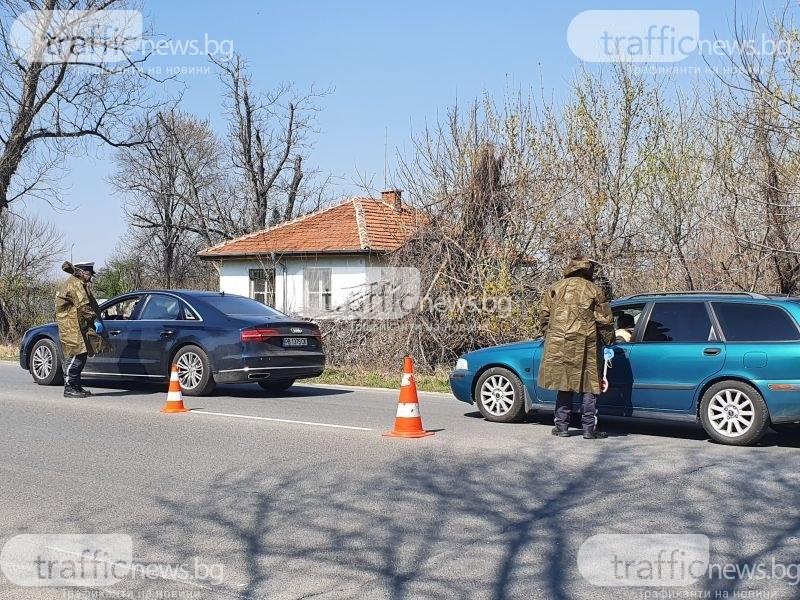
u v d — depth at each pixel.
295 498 6.72
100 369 13.79
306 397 13.50
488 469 7.69
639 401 9.52
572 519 6.08
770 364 8.73
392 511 6.32
